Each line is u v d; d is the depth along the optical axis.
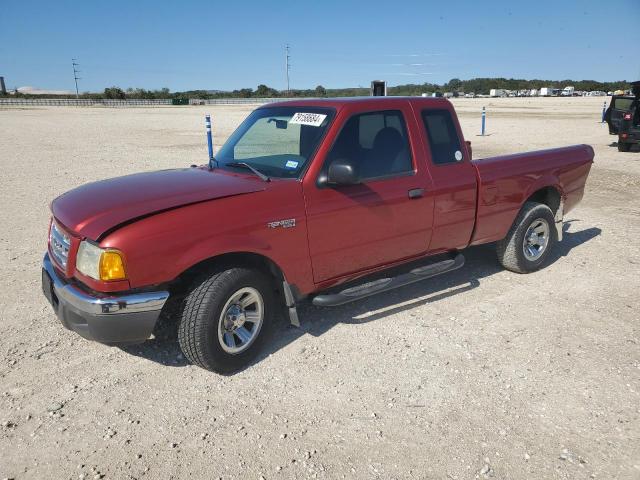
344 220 4.20
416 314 4.88
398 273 5.00
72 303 3.51
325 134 4.12
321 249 4.14
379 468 2.95
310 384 3.76
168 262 3.45
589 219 8.38
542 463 2.98
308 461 3.00
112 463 2.98
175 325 4.58
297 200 3.95
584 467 2.95
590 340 4.38
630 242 7.10
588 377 3.83
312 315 4.86
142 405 3.52
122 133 26.45
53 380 3.80
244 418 3.38
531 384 3.75
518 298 5.24
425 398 3.59
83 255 3.45
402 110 4.62
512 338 4.42
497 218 5.36
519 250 5.68
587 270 6.02
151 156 16.47
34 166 14.27
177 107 77.00
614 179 11.97
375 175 4.40
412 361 4.06
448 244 5.07
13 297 5.22
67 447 3.11
